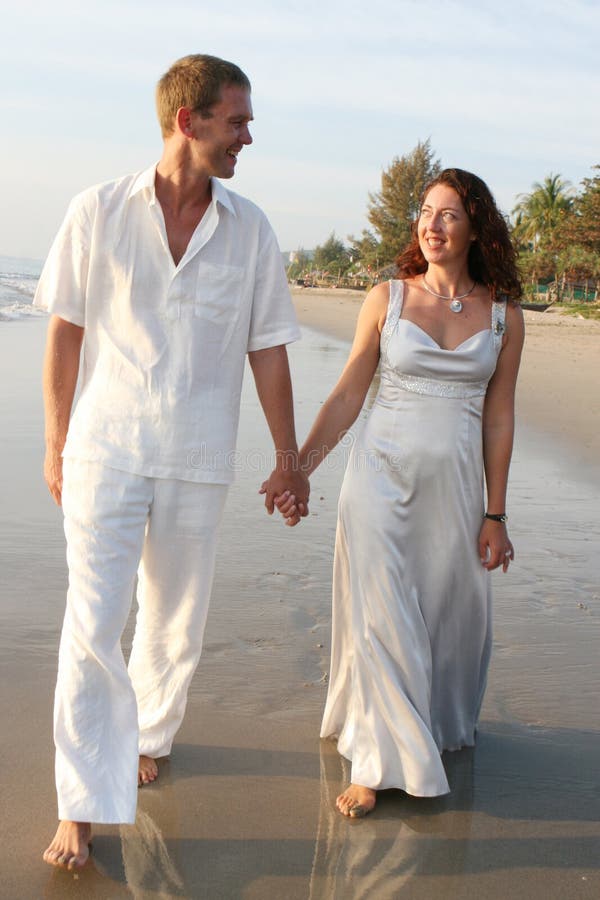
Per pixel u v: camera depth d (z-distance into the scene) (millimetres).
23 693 3334
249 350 2873
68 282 2703
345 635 3076
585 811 2828
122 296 2664
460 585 3031
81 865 2469
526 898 2396
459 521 2969
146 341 2664
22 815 2658
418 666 2902
